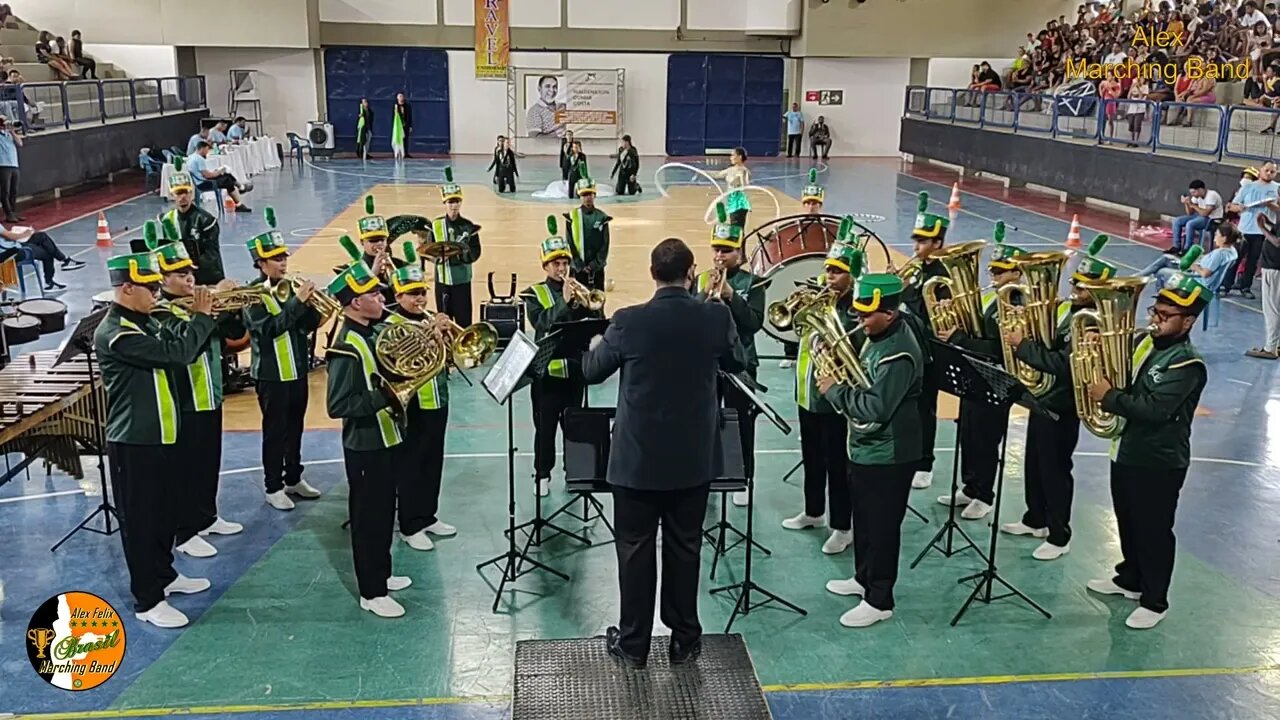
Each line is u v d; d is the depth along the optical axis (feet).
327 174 99.30
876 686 18.48
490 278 35.53
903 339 18.95
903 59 126.21
